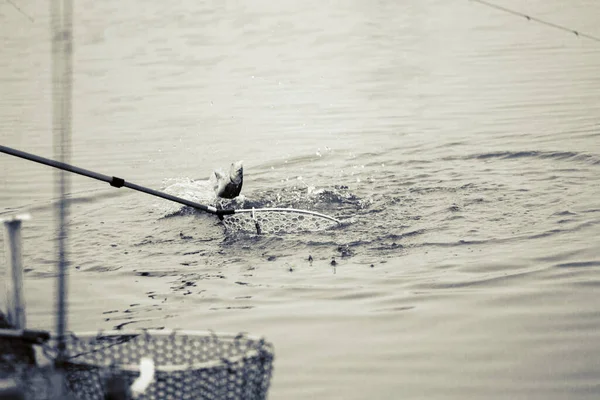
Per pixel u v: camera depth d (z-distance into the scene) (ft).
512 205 43.34
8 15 117.08
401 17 108.78
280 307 32.50
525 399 25.05
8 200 49.03
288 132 62.85
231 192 45.24
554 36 91.71
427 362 27.53
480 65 81.76
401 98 71.31
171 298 33.94
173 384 19.80
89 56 93.76
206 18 113.39
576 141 54.80
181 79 81.92
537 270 34.73
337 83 77.82
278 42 97.14
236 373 19.83
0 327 24.41
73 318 32.04
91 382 20.65
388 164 52.95
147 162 56.59
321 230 41.37
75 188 50.93
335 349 28.66
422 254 37.47
